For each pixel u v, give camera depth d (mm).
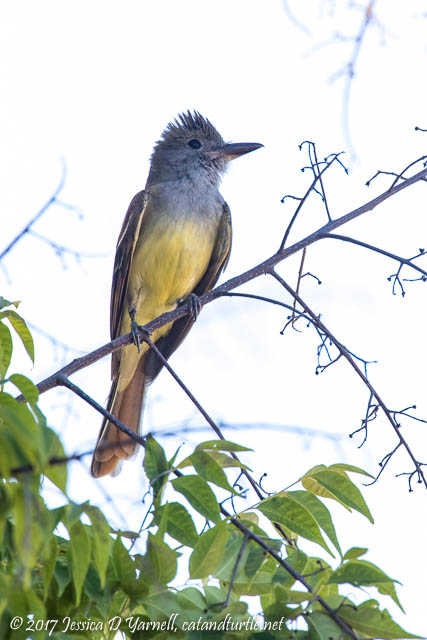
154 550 5074
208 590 5285
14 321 6488
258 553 5449
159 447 5422
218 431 5559
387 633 5051
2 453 3855
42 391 6789
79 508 4371
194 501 5289
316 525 5621
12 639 4453
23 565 3691
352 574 5207
